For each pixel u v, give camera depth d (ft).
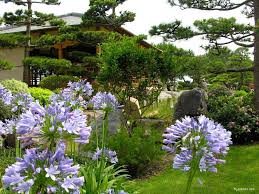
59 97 14.60
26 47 69.92
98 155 16.53
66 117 6.76
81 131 6.84
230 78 96.99
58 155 6.35
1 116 30.58
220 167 30.35
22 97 14.08
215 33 46.29
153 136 30.71
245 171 29.35
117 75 36.99
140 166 28.71
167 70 37.99
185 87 64.59
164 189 25.90
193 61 42.80
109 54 37.60
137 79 37.60
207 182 27.14
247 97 47.98
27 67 73.72
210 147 8.14
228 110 40.73
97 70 68.64
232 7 48.39
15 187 6.26
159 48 41.19
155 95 38.42
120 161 28.45
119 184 15.93
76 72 64.80
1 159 24.08
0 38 63.21
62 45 77.66
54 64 62.39
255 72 46.91
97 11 68.44
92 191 13.51
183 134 8.24
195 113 41.70
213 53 50.14
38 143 6.76
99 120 33.19
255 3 47.16
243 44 48.21
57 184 6.31
